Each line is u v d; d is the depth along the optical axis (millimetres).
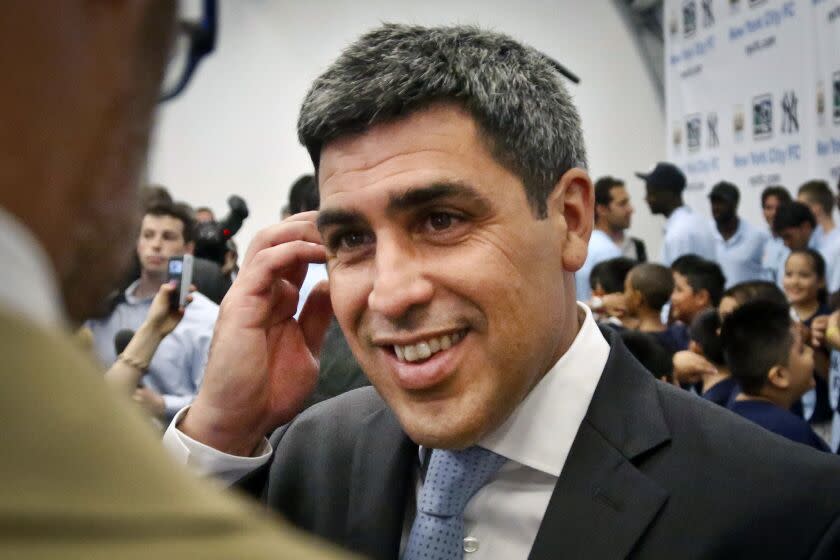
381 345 890
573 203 928
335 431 1127
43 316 256
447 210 847
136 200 312
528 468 944
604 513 901
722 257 4953
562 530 899
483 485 947
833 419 2850
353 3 8406
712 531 884
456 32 878
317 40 8430
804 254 3287
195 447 1066
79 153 284
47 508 229
